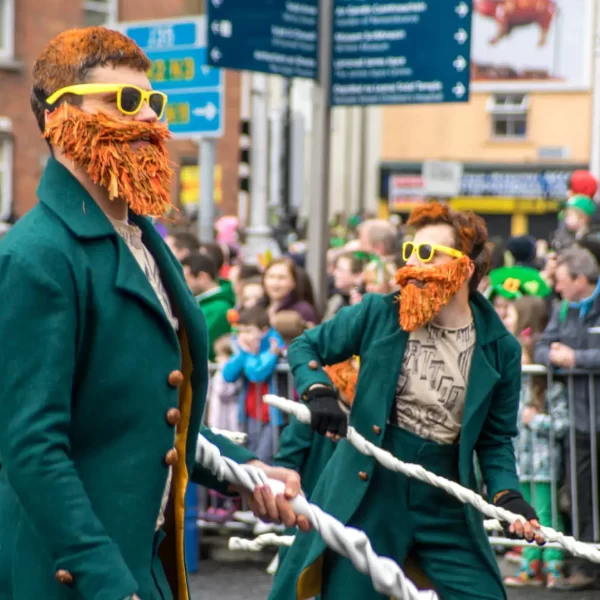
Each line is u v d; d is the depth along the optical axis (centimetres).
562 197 6028
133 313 439
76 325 428
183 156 4450
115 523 431
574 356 1102
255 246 2522
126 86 442
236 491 493
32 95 457
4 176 4106
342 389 920
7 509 445
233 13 1356
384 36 1423
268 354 1196
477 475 1109
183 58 1644
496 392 698
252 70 1375
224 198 4794
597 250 1296
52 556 416
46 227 434
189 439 467
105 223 443
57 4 4200
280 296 1307
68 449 423
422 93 1413
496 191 6141
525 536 646
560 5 4916
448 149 6203
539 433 1125
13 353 419
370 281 1502
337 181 6162
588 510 1113
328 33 1443
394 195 5412
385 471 687
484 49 5119
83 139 434
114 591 408
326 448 963
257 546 751
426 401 686
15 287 421
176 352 450
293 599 710
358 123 6234
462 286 693
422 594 529
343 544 492
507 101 6091
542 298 1318
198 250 1455
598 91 2436
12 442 416
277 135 2881
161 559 470
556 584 1102
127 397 435
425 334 690
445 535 681
